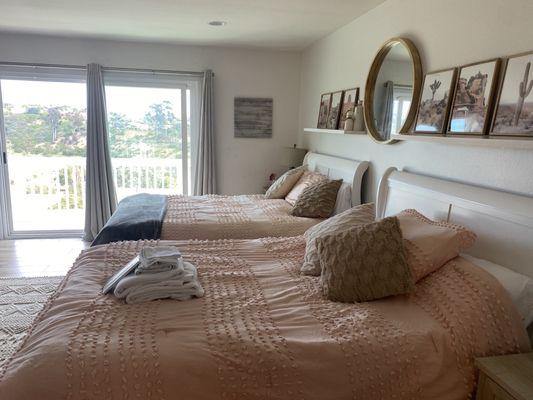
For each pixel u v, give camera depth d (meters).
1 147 4.61
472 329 1.46
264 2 3.07
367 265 1.71
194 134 5.09
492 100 1.83
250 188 5.30
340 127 3.69
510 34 1.77
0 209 4.71
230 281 1.90
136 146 5.07
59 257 4.17
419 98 2.45
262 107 5.13
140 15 3.51
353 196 3.12
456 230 1.76
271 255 2.28
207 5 3.18
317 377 1.32
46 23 3.85
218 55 4.91
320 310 1.62
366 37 3.24
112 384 1.21
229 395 1.27
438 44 2.29
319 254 1.88
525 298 1.52
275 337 1.40
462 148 2.07
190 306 1.62
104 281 1.88
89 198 4.71
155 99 4.98
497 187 1.84
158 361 1.26
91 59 4.61
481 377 1.38
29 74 4.55
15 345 2.47
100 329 1.42
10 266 3.89
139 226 2.82
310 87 4.73
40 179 5.03
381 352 1.37
